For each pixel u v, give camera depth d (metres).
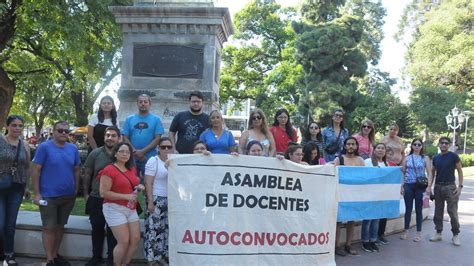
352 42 34.19
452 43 43.16
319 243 6.14
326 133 8.95
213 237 5.62
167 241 6.09
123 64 10.42
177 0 10.73
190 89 10.28
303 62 35.19
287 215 5.96
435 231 10.48
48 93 31.50
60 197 6.21
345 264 7.20
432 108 45.66
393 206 7.89
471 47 41.94
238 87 39.78
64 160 6.23
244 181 5.78
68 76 23.52
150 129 6.96
